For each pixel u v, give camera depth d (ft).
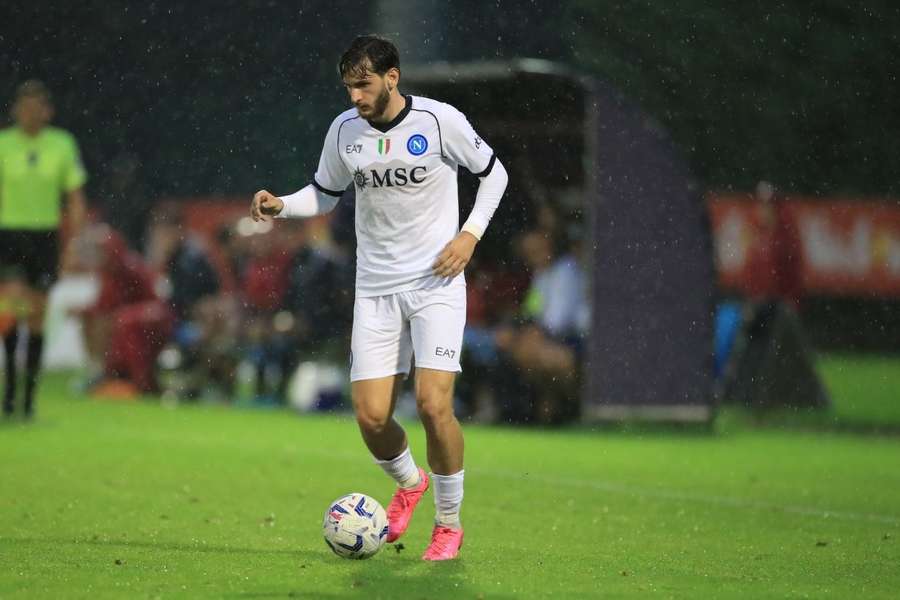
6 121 134.00
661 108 179.63
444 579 56.54
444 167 60.90
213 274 172.96
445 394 60.29
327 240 167.12
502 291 149.38
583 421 146.41
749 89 187.62
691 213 146.61
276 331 167.94
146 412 151.23
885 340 236.63
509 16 152.25
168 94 130.93
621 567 61.87
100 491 86.89
